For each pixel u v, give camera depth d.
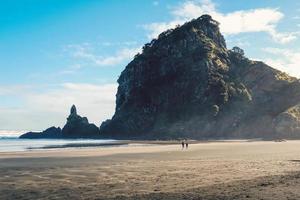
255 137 197.00
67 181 28.89
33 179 30.19
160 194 21.56
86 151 73.56
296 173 30.52
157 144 120.38
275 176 28.61
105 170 36.53
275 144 109.38
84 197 21.56
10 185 26.95
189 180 28.44
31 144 145.75
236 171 34.06
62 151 74.75
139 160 49.06
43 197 21.84
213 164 41.75
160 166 40.12
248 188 22.42
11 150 87.56
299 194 19.78
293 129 187.00
